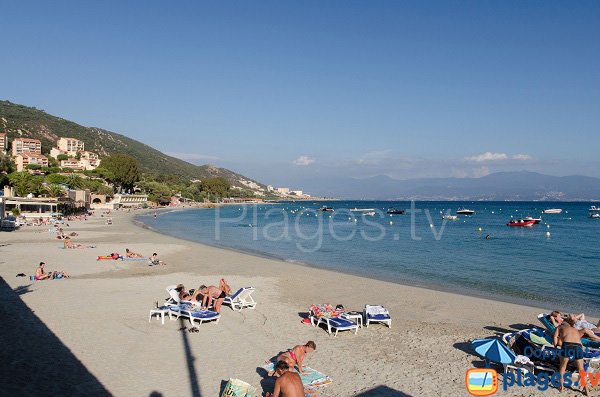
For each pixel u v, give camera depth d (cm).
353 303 1934
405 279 2727
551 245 5006
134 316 1579
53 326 1427
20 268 2608
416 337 1436
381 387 1047
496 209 19512
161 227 7169
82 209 9875
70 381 1018
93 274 2486
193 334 1402
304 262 3434
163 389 1000
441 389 1040
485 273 2986
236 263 3077
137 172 15750
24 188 8488
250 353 1246
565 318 1306
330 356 1247
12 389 956
